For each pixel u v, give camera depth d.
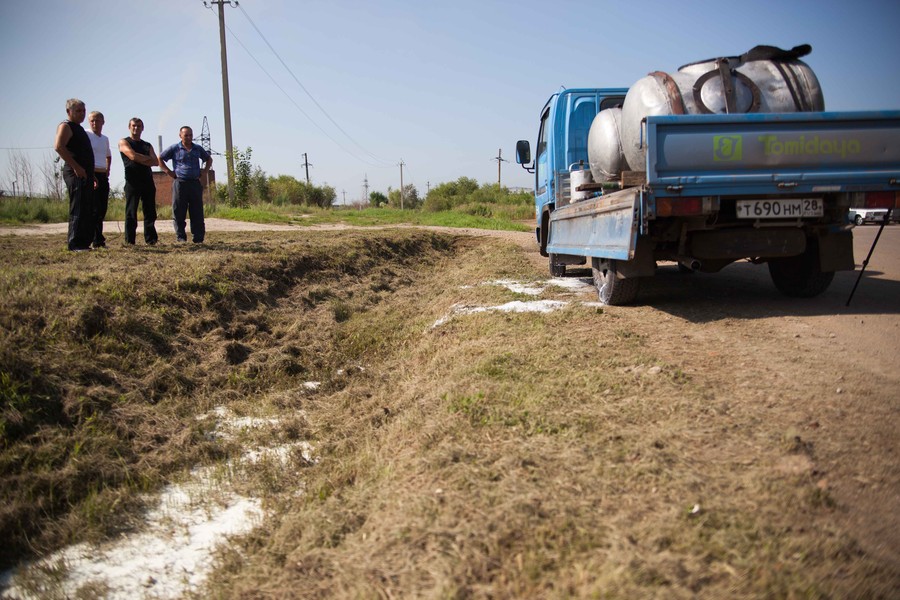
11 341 4.62
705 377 4.05
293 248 10.48
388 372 6.23
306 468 4.27
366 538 2.92
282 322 7.45
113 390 4.86
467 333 6.09
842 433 3.15
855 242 14.19
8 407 4.11
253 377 5.94
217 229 17.70
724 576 2.13
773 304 6.46
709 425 3.29
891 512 2.50
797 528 2.37
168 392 5.23
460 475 3.03
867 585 2.06
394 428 4.23
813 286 6.58
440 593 2.27
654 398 3.71
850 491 2.64
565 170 9.12
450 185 63.94
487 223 29.08
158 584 3.16
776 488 2.63
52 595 3.10
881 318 5.57
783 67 5.84
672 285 8.29
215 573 3.14
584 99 8.90
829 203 5.64
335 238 13.39
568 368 4.42
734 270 9.80
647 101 5.87
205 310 6.73
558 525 2.52
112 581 3.19
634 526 2.45
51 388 4.48
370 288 10.19
